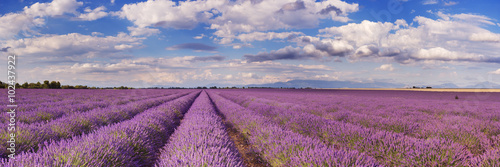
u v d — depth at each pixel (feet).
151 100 50.19
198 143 11.33
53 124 15.19
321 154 9.12
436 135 15.66
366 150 12.49
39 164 7.47
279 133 13.82
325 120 19.79
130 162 10.20
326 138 15.92
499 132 18.03
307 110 34.30
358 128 15.19
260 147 13.26
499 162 9.25
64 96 64.69
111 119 21.74
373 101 60.90
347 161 8.55
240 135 20.77
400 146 11.54
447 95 121.60
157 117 21.53
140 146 12.37
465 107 42.16
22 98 49.26
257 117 21.61
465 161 10.14
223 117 35.94
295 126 19.21
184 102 50.80
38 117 20.11
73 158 8.43
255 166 12.89
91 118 19.15
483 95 122.21
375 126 20.42
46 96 61.77
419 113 30.78
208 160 8.50
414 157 10.63
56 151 8.80
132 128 14.10
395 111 33.40
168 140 16.74
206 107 35.65
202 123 17.56
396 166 11.00
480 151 14.33
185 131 14.35
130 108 31.09
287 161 10.21
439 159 10.21
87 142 10.07
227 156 9.62
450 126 17.01
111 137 11.16
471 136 14.99
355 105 45.83
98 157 8.89
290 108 38.58
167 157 9.43
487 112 32.89
